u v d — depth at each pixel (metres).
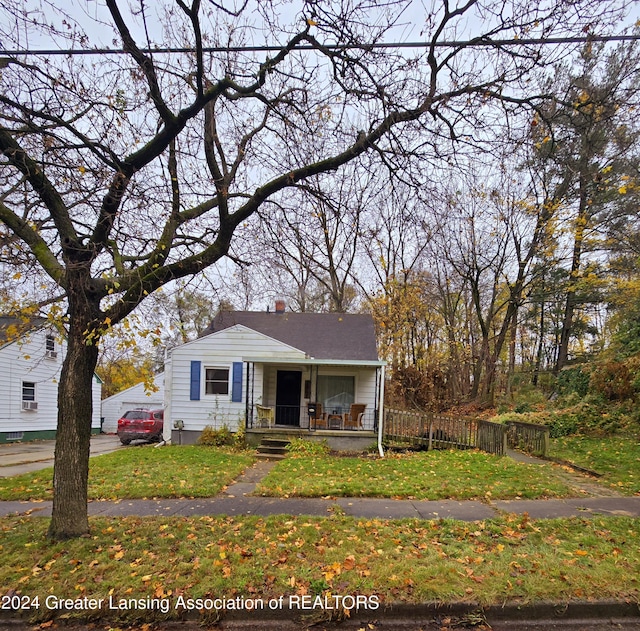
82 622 3.78
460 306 30.38
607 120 5.59
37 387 20.83
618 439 12.19
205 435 14.54
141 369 4.96
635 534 5.31
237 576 4.16
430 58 5.29
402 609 3.78
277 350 15.46
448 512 6.33
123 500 7.10
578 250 18.78
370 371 15.80
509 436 13.66
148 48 4.94
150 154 5.32
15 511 6.60
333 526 5.56
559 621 3.75
